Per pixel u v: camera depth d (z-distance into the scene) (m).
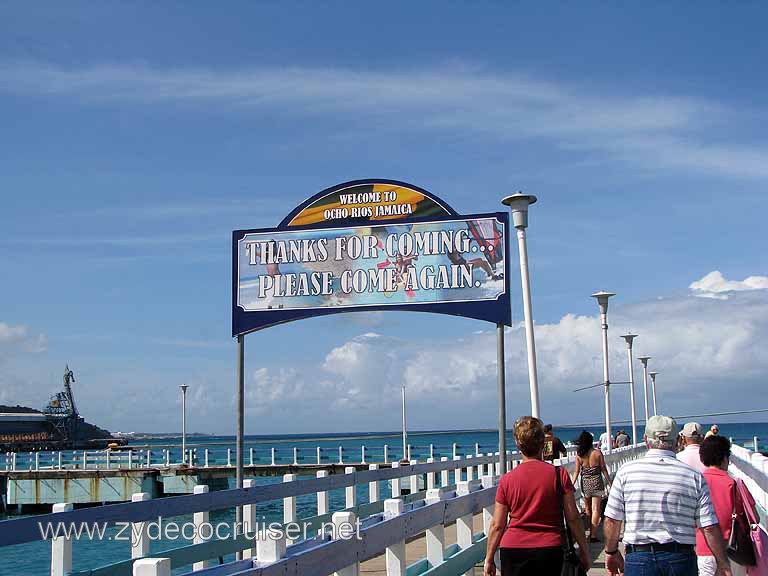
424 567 9.61
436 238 18.08
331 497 43.56
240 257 18.86
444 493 10.41
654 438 7.07
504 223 17.84
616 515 7.04
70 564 9.03
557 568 7.17
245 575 5.25
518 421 7.55
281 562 5.66
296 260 18.66
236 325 18.70
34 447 156.00
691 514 6.82
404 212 18.30
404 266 18.17
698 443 9.90
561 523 7.27
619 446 34.94
